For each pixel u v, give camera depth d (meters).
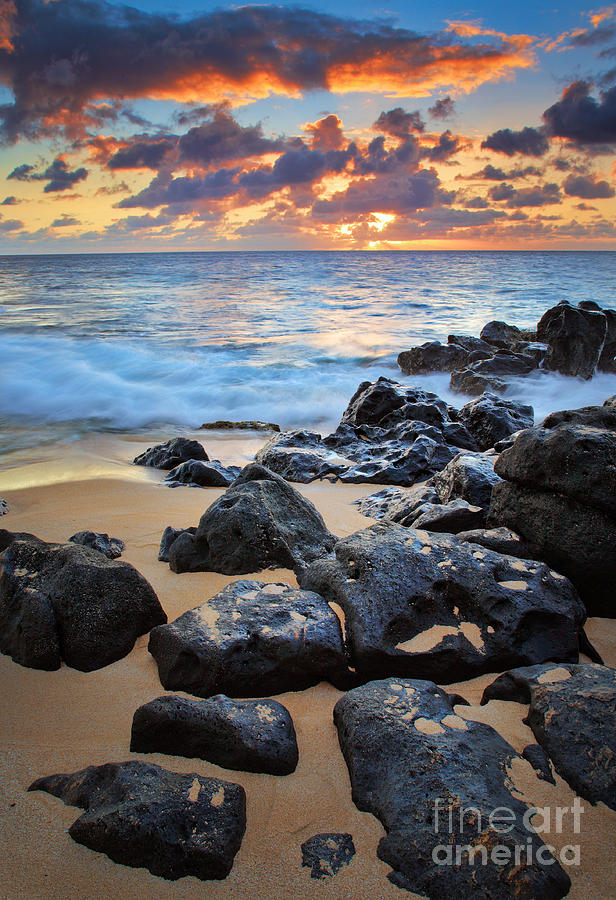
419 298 34.59
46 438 10.91
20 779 2.71
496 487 4.73
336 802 2.58
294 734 2.90
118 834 2.30
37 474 8.23
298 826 2.46
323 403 13.85
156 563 4.82
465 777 2.49
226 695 3.21
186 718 2.79
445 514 5.02
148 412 12.95
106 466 8.79
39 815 2.51
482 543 4.36
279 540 4.54
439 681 3.38
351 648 3.41
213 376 16.02
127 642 3.66
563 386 15.53
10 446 10.30
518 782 2.56
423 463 7.95
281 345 20.67
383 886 2.22
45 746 2.90
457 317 27.75
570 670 3.20
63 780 2.66
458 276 52.69
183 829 2.33
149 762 2.76
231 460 9.27
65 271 63.59
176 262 96.12
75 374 15.59
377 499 6.68
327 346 20.64
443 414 10.84
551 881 2.16
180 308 29.73
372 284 43.94
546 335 17.75
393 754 2.63
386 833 2.41
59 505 6.41
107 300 33.06
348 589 3.74
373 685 3.06
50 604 3.62
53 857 2.33
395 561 3.78
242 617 3.51
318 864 2.29
